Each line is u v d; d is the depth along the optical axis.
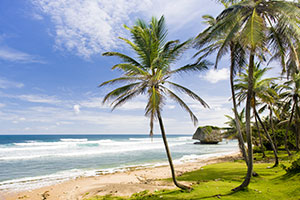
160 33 7.62
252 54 6.27
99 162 20.39
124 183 11.27
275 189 6.64
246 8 6.23
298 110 15.59
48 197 9.17
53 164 18.75
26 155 24.56
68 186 10.94
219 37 8.61
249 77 6.71
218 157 23.62
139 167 17.45
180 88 7.63
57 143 45.00
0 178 13.09
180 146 44.66
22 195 9.50
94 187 10.46
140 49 7.43
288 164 11.76
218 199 5.79
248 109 6.70
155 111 6.07
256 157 18.41
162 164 19.28
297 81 14.52
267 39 6.73
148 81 6.77
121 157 24.47
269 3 6.03
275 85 16.67
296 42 5.80
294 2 5.84
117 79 7.18
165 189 8.52
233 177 9.59
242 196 5.99
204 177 10.61
